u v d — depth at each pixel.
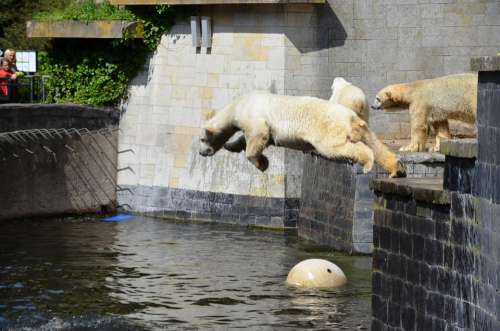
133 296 29.59
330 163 36.53
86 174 44.41
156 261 34.34
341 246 35.47
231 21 41.94
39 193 42.94
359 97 32.19
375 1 41.03
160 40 44.16
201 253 35.69
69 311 27.94
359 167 34.25
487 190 17.16
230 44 42.03
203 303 28.69
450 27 40.97
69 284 31.02
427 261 19.25
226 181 42.16
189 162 43.22
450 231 18.47
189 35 43.31
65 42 45.88
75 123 44.12
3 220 41.75
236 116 19.53
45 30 44.91
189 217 43.12
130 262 34.19
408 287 19.95
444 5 40.91
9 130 41.81
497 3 40.78
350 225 34.69
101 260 34.47
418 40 41.09
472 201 17.72
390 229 20.67
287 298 28.91
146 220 43.19
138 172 44.75
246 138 19.42
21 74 45.25
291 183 40.91
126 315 27.53
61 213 43.62
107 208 44.88
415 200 19.62
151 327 26.33
